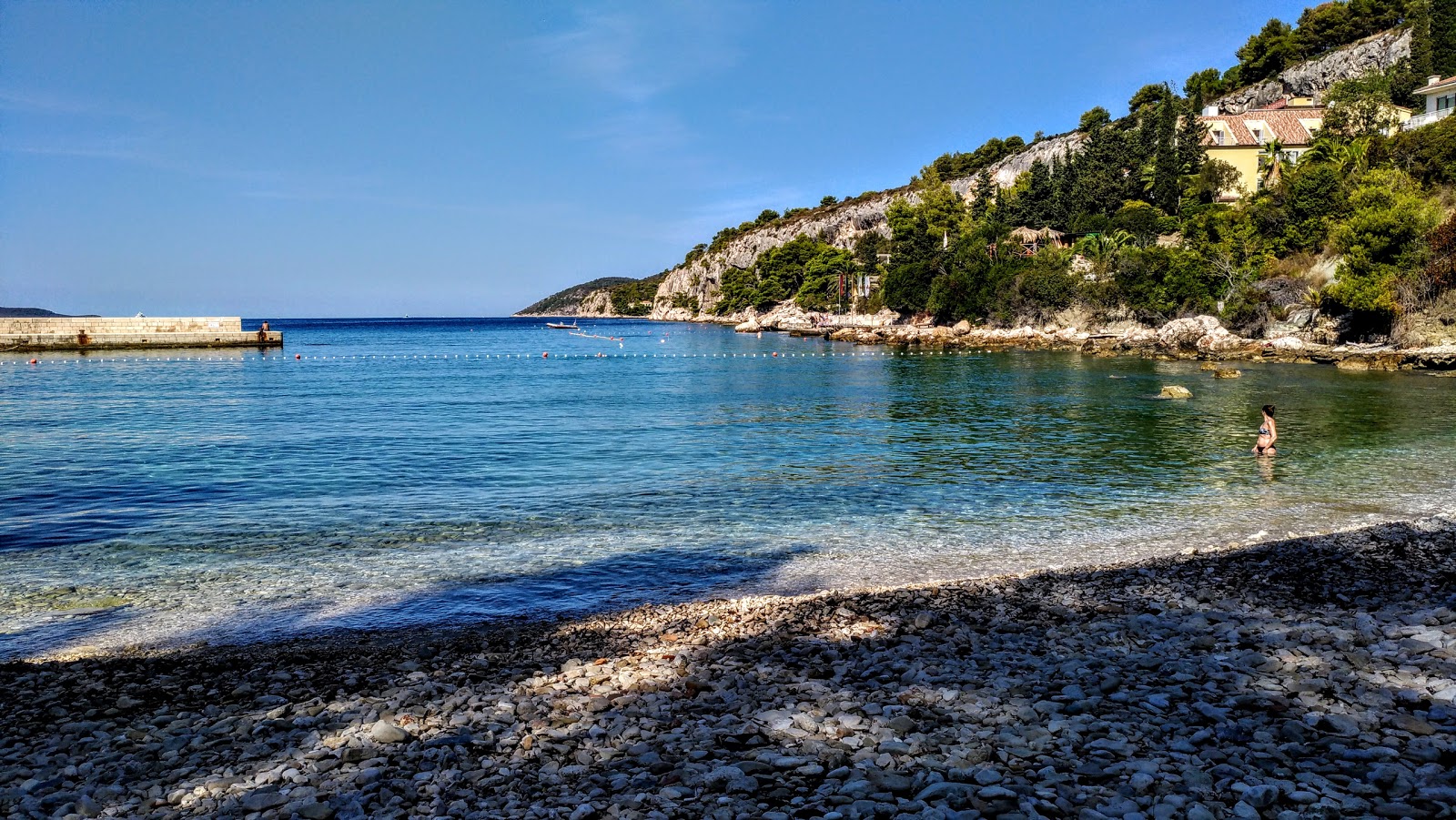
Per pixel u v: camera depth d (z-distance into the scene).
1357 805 6.17
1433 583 12.66
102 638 13.02
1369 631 10.13
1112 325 99.19
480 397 53.47
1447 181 77.00
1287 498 22.00
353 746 8.12
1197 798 6.40
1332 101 110.75
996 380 60.84
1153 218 114.69
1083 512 21.05
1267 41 151.25
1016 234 132.75
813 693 9.09
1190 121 122.25
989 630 11.40
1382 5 137.12
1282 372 59.06
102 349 105.75
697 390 57.09
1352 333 69.19
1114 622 11.49
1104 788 6.62
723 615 12.88
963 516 20.94
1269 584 13.06
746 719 8.48
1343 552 14.93
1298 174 84.62
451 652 11.72
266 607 14.46
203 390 59.06
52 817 6.92
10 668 11.16
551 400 50.94
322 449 32.22
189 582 15.98
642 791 6.95
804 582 15.84
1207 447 30.50
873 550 18.00
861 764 7.24
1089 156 141.38
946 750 7.44
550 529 19.95
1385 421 35.28
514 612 14.14
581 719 8.77
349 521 20.72
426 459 29.84
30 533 19.64
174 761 8.03
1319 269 77.56
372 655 11.72
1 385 62.56
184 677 10.75
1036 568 16.39
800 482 25.31
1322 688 8.41
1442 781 6.40
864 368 76.81
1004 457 29.38
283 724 8.83
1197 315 83.06
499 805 6.85
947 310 125.81
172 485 25.28
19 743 8.66
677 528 20.00
